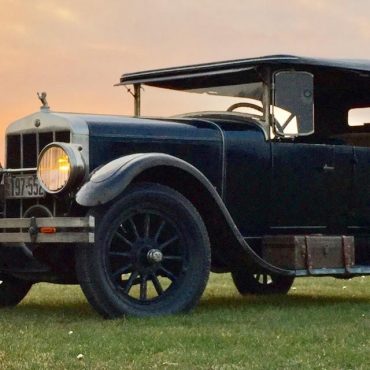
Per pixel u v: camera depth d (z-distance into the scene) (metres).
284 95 6.99
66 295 8.09
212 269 7.09
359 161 7.43
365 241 7.55
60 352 4.84
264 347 4.97
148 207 6.21
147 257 6.20
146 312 6.16
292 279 8.38
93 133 6.32
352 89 7.64
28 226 6.08
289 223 7.13
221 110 7.22
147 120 6.73
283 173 7.04
